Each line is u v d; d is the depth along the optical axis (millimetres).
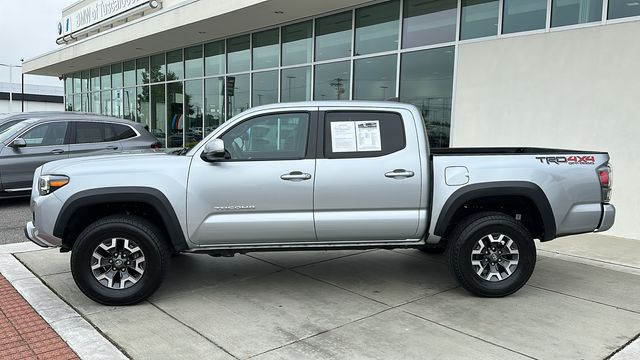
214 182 4602
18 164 9297
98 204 4648
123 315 4406
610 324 4297
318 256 6457
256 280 5441
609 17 7383
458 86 9156
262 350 3758
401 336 4023
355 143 4793
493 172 4781
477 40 8844
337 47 11469
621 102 7305
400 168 4738
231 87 14594
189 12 12672
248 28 13328
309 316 4434
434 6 9578
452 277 5418
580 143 7730
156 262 4602
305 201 4684
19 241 6988
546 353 3740
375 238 4836
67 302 4691
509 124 8508
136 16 16719
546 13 8016
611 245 7082
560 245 7105
